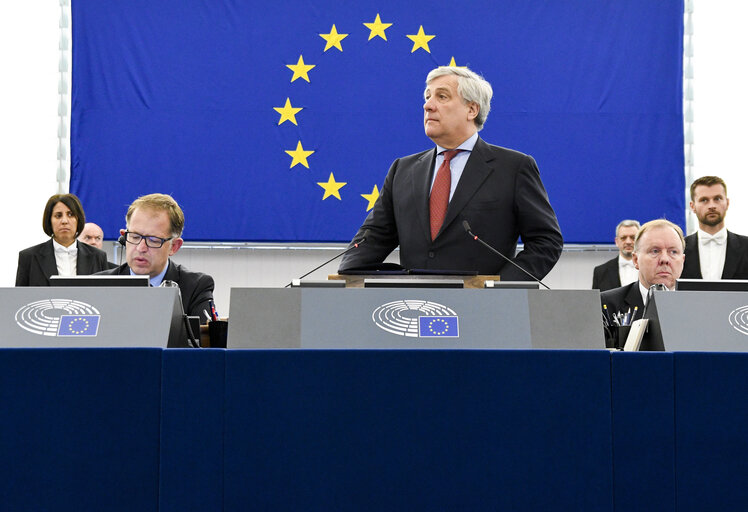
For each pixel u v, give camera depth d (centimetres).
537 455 234
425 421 234
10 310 254
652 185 777
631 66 783
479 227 389
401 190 410
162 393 232
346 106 780
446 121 399
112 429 230
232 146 772
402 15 786
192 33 778
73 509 228
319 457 231
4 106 768
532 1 786
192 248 775
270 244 777
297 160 775
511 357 237
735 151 784
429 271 294
